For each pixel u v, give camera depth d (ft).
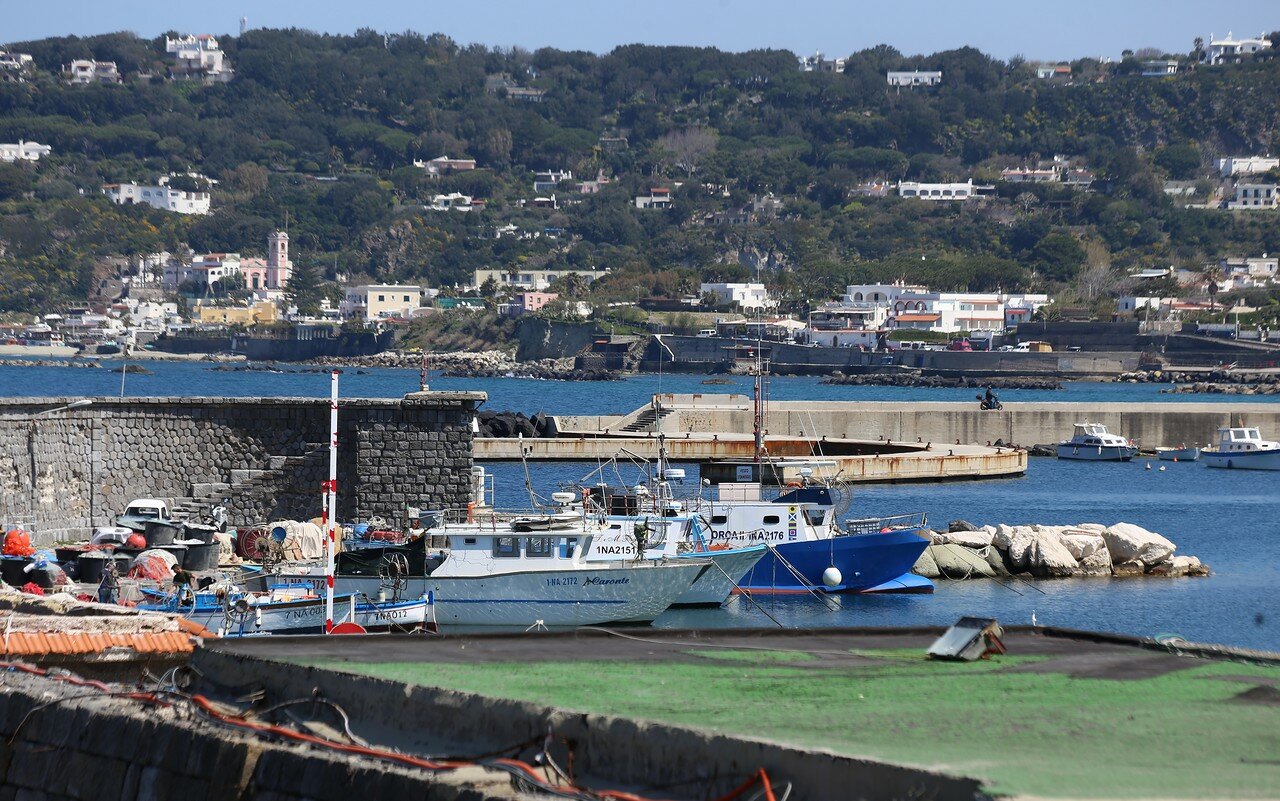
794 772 92.68
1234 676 128.47
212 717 122.72
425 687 115.96
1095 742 101.55
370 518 419.74
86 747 127.95
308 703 123.34
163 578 330.75
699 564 374.02
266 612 304.91
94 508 419.95
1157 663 134.82
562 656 138.82
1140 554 513.86
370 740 114.73
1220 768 94.32
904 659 138.51
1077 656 139.13
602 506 407.85
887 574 463.01
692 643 149.48
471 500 424.05
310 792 106.83
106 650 164.55
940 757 95.66
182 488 428.97
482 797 95.30
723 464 526.16
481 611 355.15
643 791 98.58
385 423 423.64
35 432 399.65
